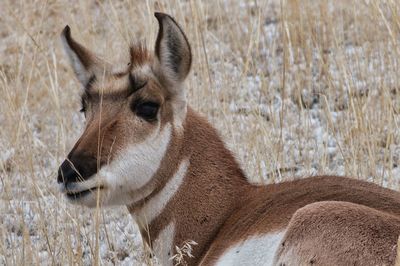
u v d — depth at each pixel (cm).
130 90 990
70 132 1470
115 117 980
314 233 841
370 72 1528
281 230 899
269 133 1352
